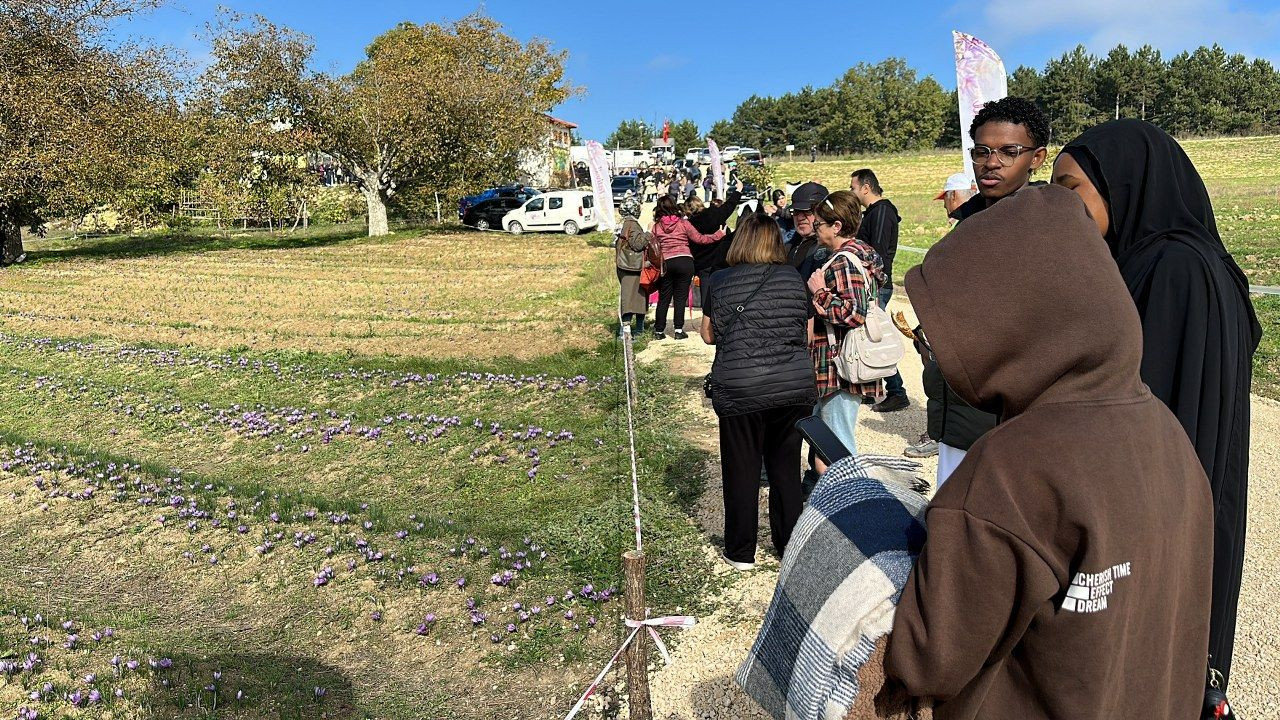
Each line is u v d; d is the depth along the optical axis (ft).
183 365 37.68
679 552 16.98
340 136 104.53
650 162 226.58
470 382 32.63
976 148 11.21
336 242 102.32
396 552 18.24
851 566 4.75
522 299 55.72
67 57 87.45
